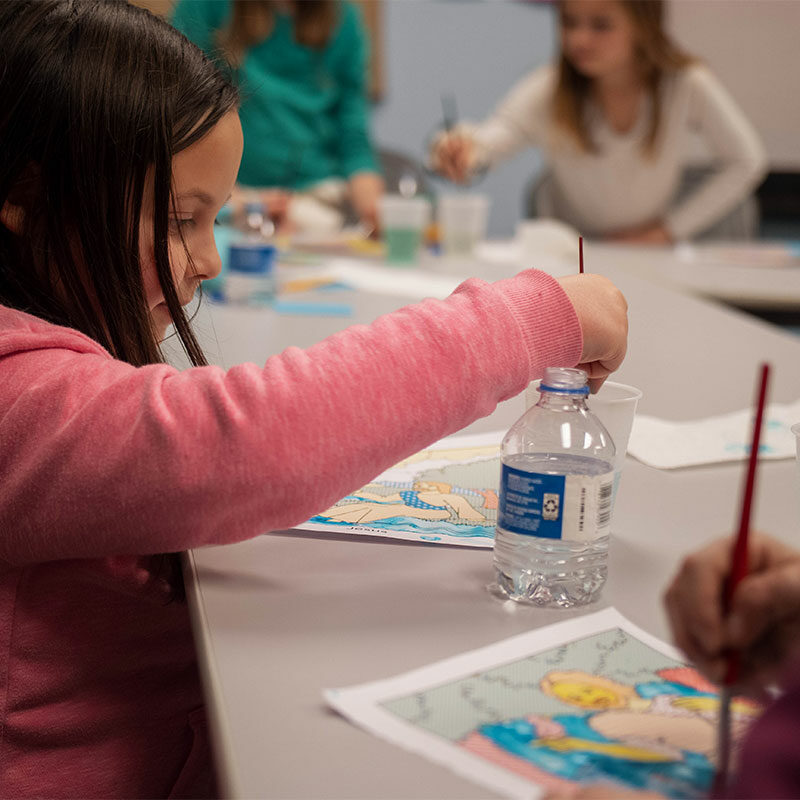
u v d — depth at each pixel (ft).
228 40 9.62
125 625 2.61
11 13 2.57
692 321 5.71
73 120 2.48
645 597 2.28
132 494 2.12
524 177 15.20
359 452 2.19
